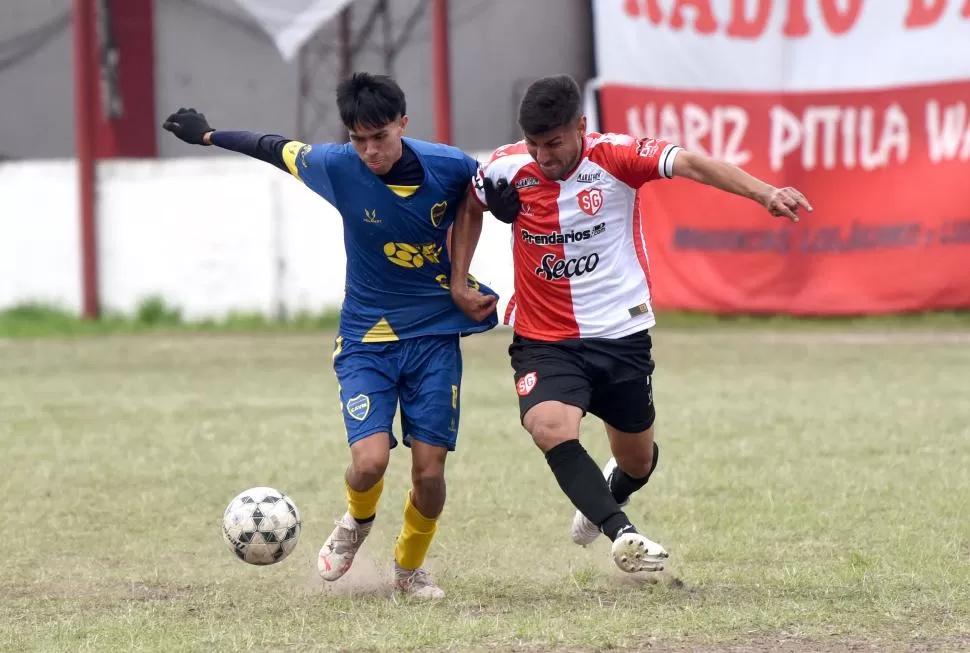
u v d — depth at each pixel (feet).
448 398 60.59
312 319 240.12
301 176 60.59
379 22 309.63
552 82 56.70
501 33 313.73
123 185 246.27
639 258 60.49
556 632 51.83
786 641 50.39
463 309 60.75
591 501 56.80
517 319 61.87
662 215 240.32
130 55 297.94
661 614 55.01
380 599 60.85
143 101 299.17
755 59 233.96
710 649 49.21
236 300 243.40
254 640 51.93
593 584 63.05
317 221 239.30
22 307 251.80
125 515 82.94
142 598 61.77
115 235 247.09
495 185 59.62
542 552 71.36
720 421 121.08
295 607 59.00
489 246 230.89
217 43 305.32
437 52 239.71
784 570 63.72
